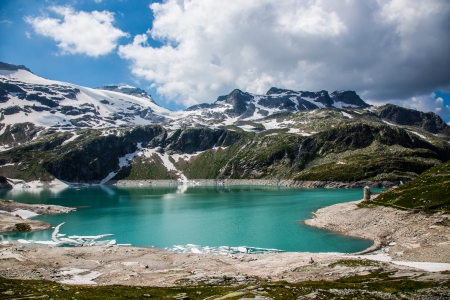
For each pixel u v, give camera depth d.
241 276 49.25
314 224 100.19
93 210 146.12
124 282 48.09
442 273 41.38
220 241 84.75
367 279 41.75
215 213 130.75
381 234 78.06
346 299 32.66
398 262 54.94
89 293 38.34
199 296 37.28
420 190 91.88
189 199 186.12
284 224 103.06
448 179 90.88
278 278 48.00
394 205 89.94
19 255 66.06
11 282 44.84
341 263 52.66
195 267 59.09
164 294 38.25
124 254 71.12
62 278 51.38
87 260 65.19
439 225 71.38
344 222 94.19
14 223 106.44
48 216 129.75
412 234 72.31
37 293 37.91
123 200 186.75
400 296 32.69
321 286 38.31
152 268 59.66
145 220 118.31
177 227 104.56
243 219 115.19
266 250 74.62
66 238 91.62
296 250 73.50
